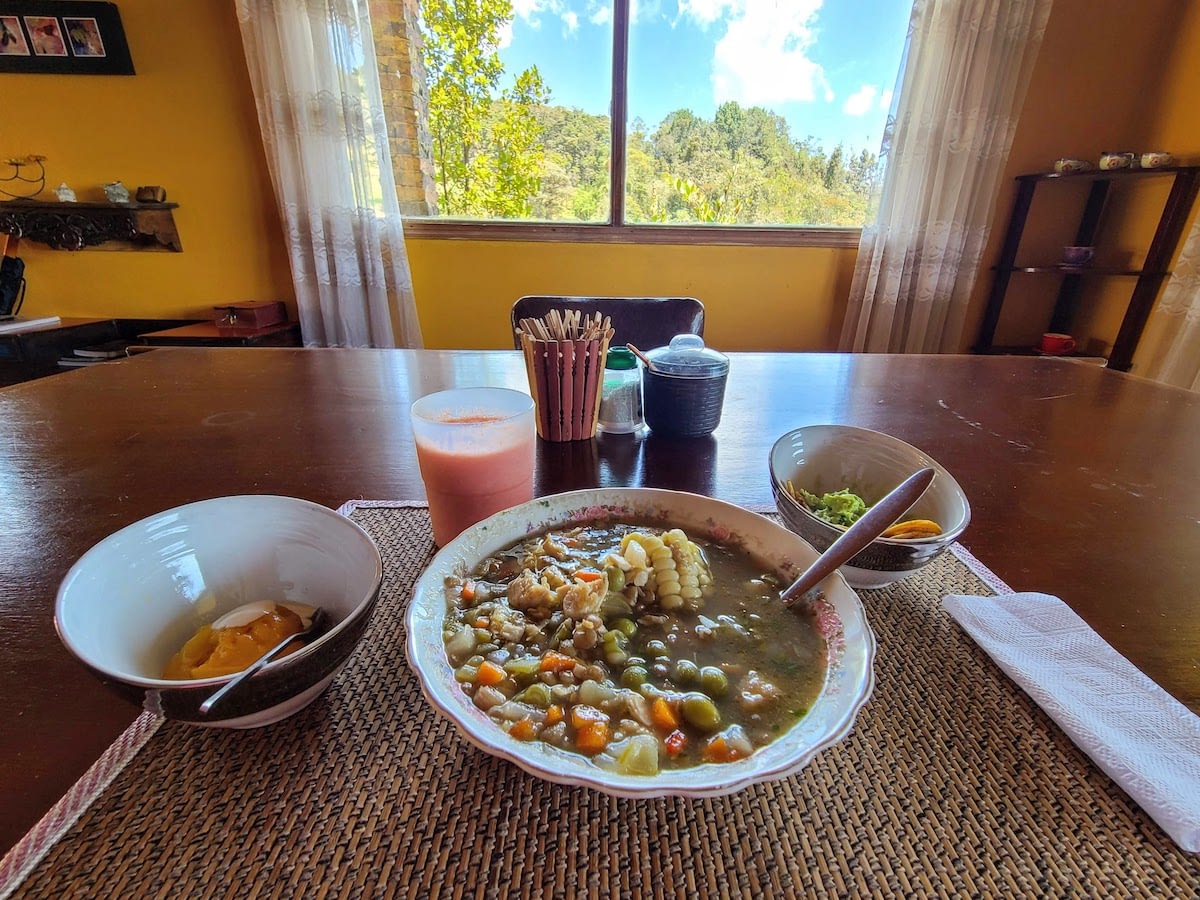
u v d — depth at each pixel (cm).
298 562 49
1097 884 32
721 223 271
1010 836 34
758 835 34
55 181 250
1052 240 275
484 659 41
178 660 42
